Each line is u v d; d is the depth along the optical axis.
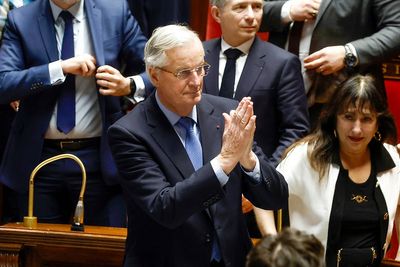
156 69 10.08
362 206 11.79
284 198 10.27
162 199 9.69
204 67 10.16
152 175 9.98
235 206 10.20
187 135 10.40
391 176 12.01
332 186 11.84
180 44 9.94
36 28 14.03
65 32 14.00
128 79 13.73
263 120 14.04
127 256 10.30
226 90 14.15
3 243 12.35
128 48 14.37
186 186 9.54
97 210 14.13
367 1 14.55
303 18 14.77
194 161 10.33
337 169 11.89
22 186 14.00
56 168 13.93
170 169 10.11
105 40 14.04
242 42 14.22
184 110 10.26
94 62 13.86
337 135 11.95
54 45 13.96
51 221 14.04
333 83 14.33
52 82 13.52
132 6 16.30
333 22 14.55
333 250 11.80
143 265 10.15
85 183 12.66
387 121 11.91
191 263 10.09
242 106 9.52
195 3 18.83
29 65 14.03
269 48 14.29
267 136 14.07
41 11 14.11
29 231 12.23
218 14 14.38
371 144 12.05
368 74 13.80
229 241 10.09
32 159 13.91
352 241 11.79
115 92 13.55
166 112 10.34
